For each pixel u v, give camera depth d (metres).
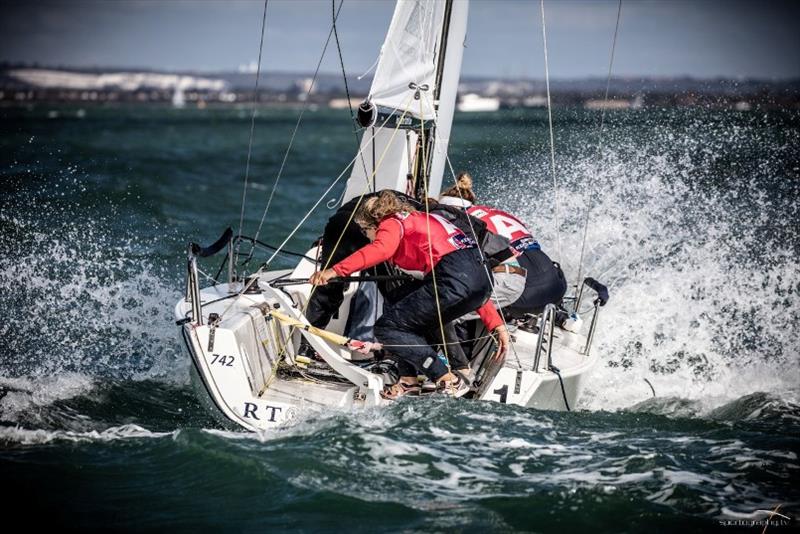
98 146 128.62
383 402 21.11
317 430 19.88
